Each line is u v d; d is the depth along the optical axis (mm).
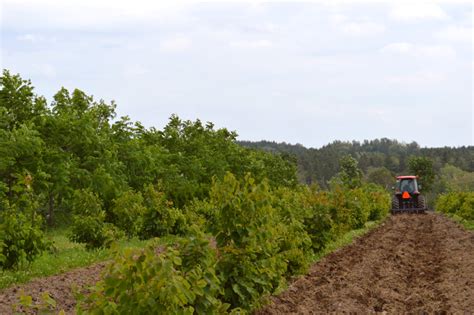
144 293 4195
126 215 20422
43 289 10875
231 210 7766
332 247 18578
